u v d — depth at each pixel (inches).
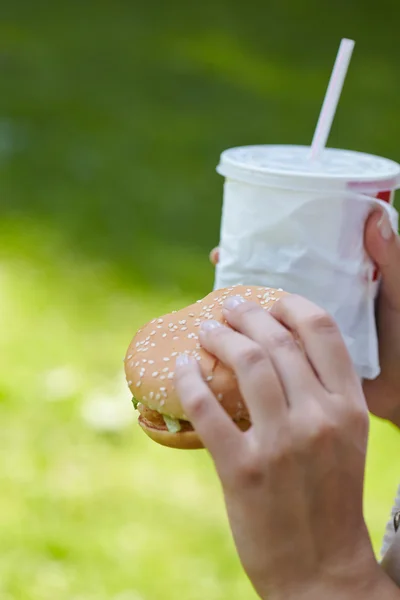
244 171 84.2
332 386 54.6
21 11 568.1
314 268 83.3
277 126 420.5
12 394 207.0
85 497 175.5
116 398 207.6
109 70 476.4
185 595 151.7
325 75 502.0
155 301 258.1
